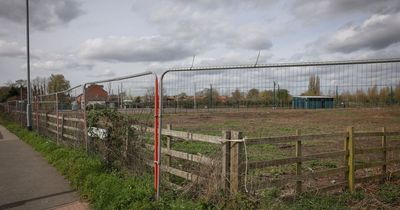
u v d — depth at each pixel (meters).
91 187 6.34
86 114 9.33
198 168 5.80
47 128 15.12
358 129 20.62
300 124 25.55
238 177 5.09
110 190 5.77
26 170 8.69
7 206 5.81
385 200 6.45
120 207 5.17
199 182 5.58
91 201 5.91
